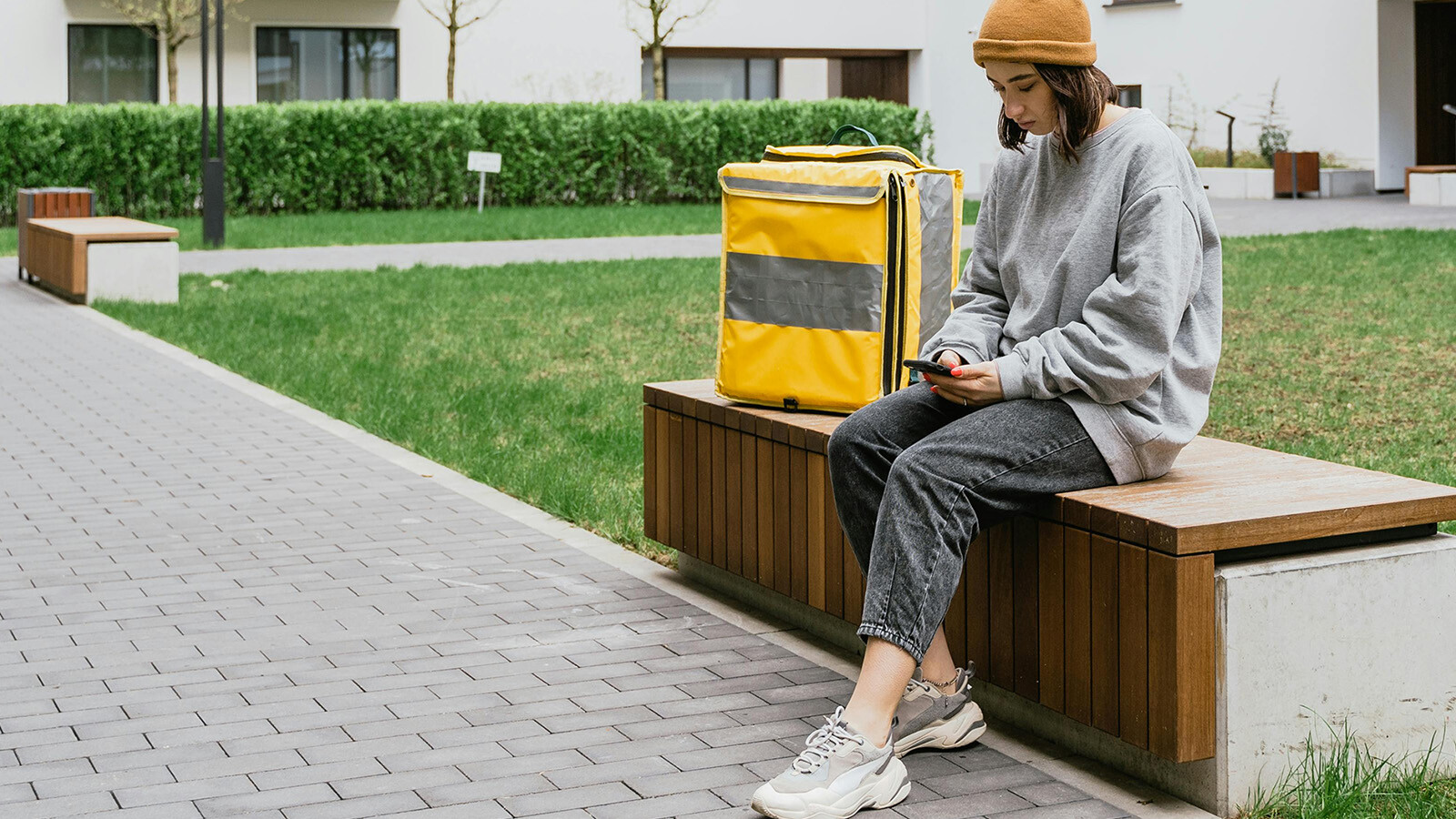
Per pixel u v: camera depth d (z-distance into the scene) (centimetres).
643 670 433
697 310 1313
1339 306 1180
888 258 441
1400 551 349
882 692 339
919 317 450
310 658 444
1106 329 347
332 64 2923
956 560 346
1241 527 328
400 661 442
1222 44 2727
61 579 530
